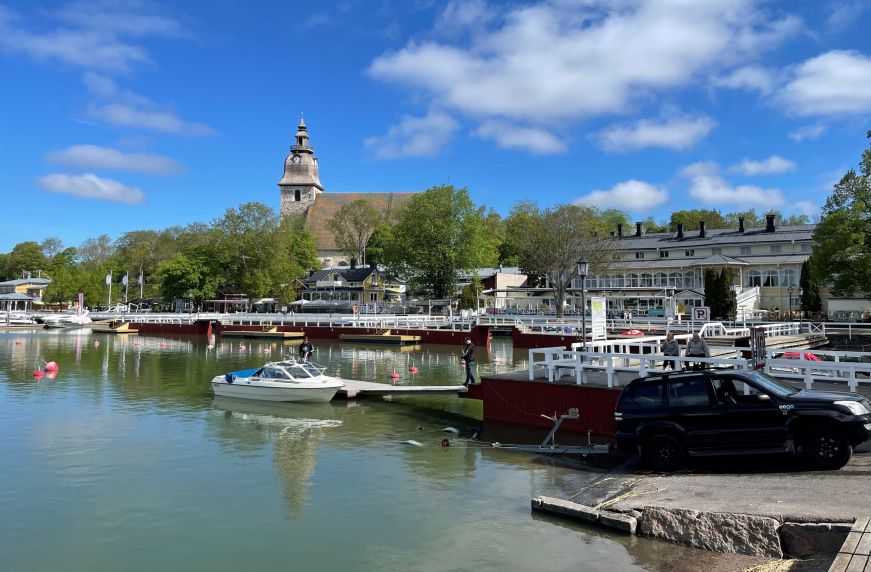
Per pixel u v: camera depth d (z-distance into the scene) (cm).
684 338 3491
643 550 978
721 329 4250
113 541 1138
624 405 1332
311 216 13388
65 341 6444
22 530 1192
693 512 994
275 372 2648
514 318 6003
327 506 1303
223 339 6781
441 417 2281
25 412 2395
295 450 1797
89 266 13850
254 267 9294
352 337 6134
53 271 14325
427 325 6325
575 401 1858
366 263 11556
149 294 13188
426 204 8138
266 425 2158
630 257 8744
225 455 1744
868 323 4947
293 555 1063
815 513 918
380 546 1087
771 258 7612
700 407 1242
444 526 1162
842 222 4603
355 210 11806
